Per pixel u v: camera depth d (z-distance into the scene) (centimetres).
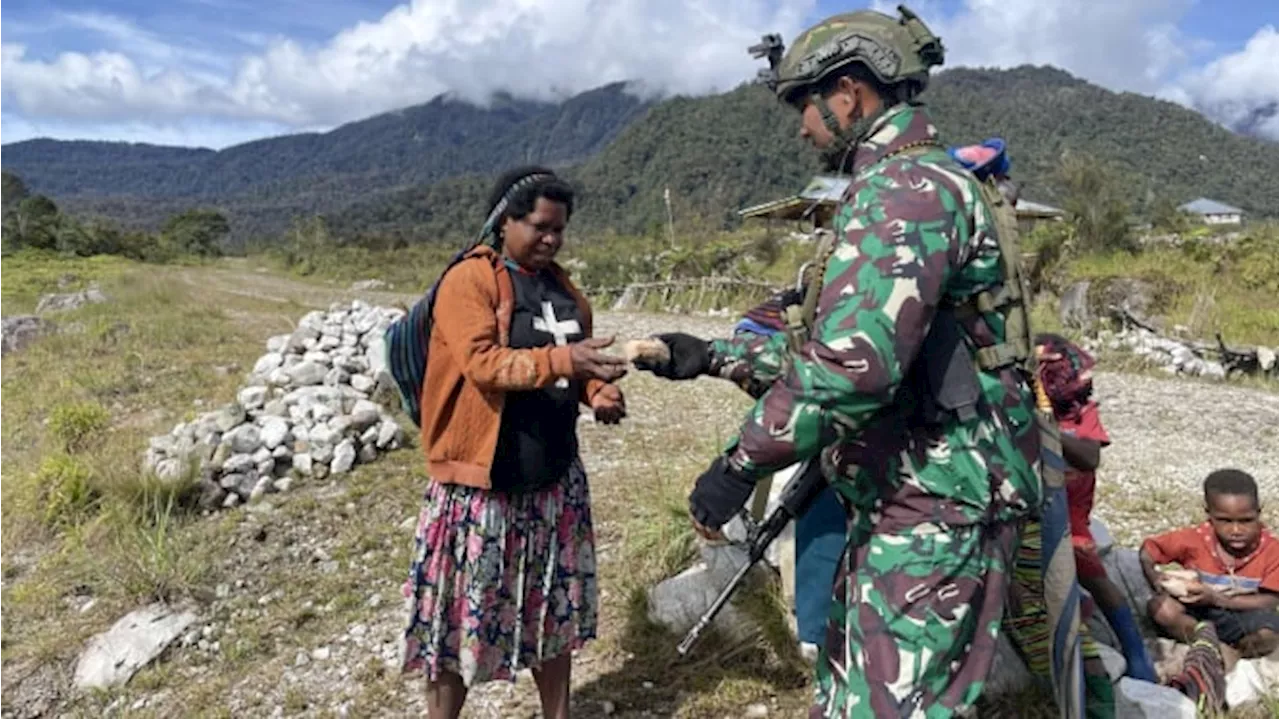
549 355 269
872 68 229
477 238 297
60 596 482
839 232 224
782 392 219
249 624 447
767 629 371
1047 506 251
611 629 400
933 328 225
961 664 230
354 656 407
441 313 281
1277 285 1558
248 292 2589
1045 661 285
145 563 484
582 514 309
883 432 231
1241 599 363
